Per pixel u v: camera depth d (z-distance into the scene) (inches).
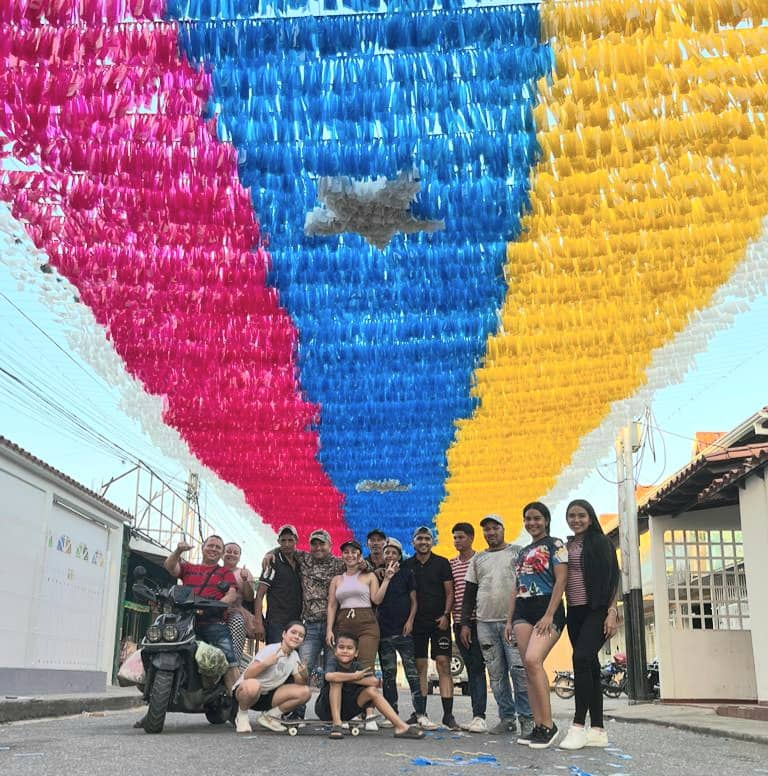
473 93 156.2
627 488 602.5
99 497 555.5
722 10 142.4
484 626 258.8
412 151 169.2
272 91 157.6
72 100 161.2
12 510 435.8
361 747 213.3
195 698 253.9
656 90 156.0
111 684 616.4
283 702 252.5
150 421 345.7
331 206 202.5
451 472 445.4
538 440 401.1
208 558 270.4
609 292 250.2
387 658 285.1
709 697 554.6
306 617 282.8
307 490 493.4
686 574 577.6
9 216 208.7
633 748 232.4
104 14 149.0
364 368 307.3
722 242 219.1
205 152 173.2
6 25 150.0
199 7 148.6
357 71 155.2
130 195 192.2
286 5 147.3
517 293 252.4
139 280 229.6
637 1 144.1
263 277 229.6
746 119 166.7
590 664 216.8
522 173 181.6
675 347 297.1
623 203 199.0
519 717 254.2
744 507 444.1
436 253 227.8
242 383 310.7
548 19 146.4
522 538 674.8
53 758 181.5
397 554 282.7
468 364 300.2
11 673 430.0
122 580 692.1
